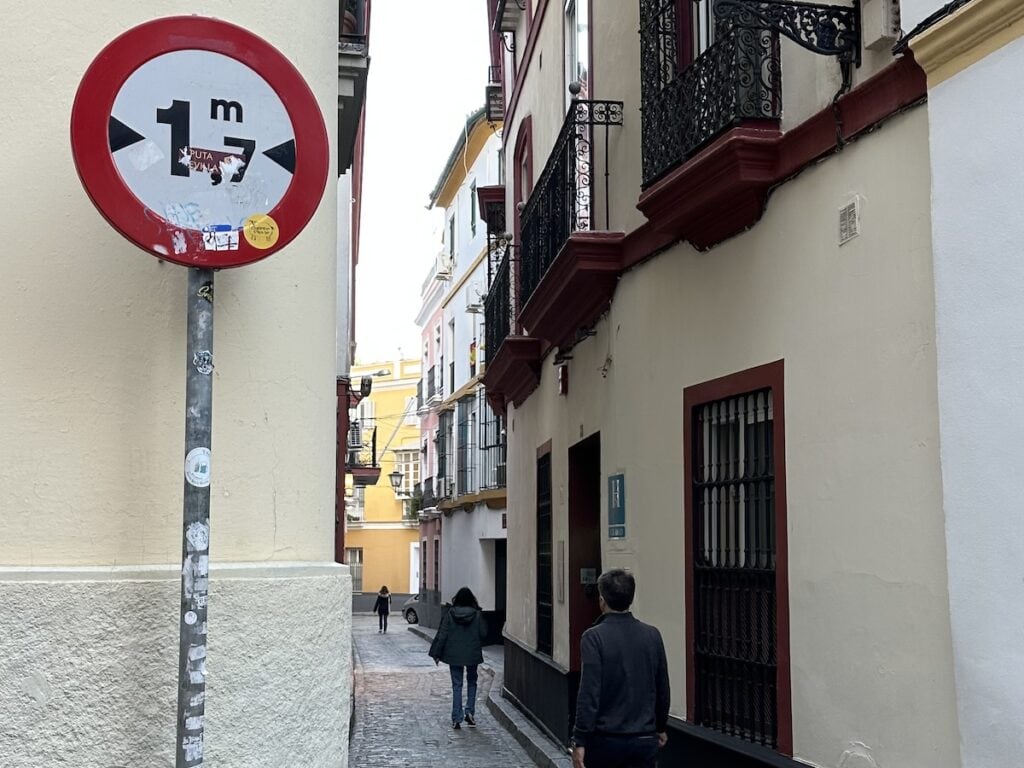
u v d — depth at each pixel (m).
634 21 8.99
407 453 53.34
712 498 7.36
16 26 3.57
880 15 5.28
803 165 6.04
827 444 5.77
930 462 4.87
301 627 3.54
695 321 7.63
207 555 3.04
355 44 7.91
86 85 3.09
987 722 4.35
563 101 12.09
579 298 10.00
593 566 11.41
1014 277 4.30
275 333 3.80
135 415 3.51
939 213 4.75
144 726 3.25
